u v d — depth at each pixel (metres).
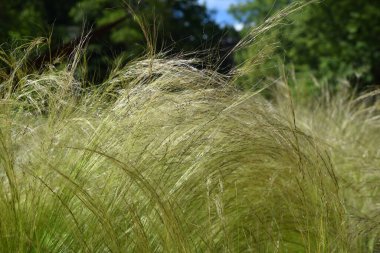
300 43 9.73
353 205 3.48
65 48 3.08
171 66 2.71
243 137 2.62
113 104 2.64
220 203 2.42
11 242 2.13
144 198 2.31
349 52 9.47
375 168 3.65
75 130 2.52
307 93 6.93
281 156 2.70
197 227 2.41
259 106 3.03
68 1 10.09
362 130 4.85
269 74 4.69
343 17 9.66
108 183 2.31
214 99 2.72
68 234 2.22
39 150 2.41
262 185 2.70
